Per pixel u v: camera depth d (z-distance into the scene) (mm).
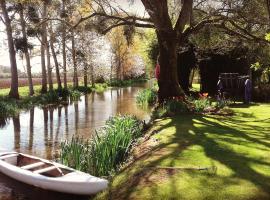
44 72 34625
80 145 9617
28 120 19891
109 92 42875
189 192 6211
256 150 8859
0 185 8586
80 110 24234
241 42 21484
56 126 17828
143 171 7465
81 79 70000
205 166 7504
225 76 20906
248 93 19750
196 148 9148
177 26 18438
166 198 6082
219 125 12797
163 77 18531
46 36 33438
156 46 30312
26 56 32219
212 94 26672
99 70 52000
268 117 14680
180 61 27781
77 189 7418
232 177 6820
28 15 26828
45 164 8883
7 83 48844
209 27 20188
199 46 23812
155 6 17453
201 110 16438
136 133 12297
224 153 8586
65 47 41031
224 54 25953
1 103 22125
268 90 21781
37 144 13789
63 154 9375
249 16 17516
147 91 27969
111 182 7562
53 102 28797
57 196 7848
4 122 19250
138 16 19172
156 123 13891
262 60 21781
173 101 16469
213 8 19812
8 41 28469
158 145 9812
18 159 9797
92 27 19344
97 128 17031
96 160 8812
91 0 19297
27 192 8172
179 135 11016
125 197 6426
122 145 9617
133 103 28422
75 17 20281
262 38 17891
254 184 6438
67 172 8227
